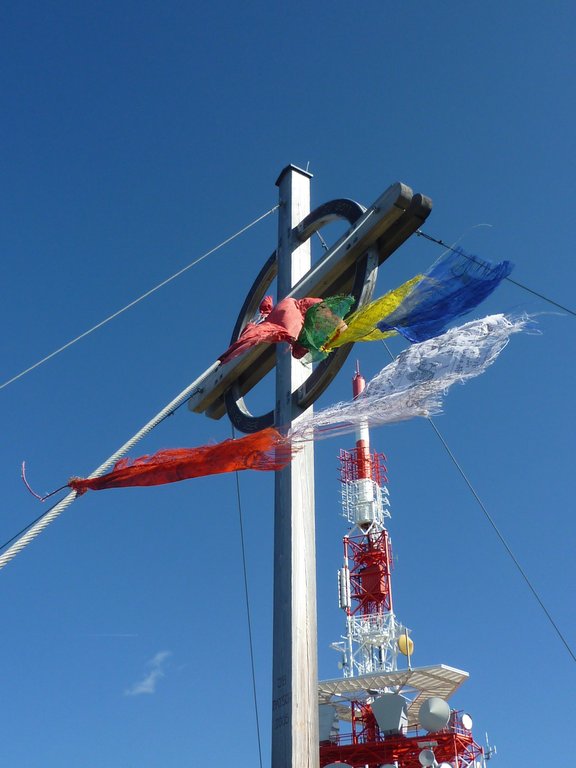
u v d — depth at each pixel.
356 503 38.78
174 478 6.52
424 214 8.11
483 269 7.71
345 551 38.00
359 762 31.05
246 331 7.54
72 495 5.94
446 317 7.77
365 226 8.34
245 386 10.07
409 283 7.63
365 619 35.91
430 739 30.64
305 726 7.12
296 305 7.90
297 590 7.65
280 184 10.42
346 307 7.80
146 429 6.40
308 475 8.27
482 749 30.92
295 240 9.72
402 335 7.83
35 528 5.62
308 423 6.66
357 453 40.12
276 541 8.04
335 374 8.04
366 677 33.84
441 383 6.46
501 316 6.63
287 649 7.41
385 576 36.78
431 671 33.53
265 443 6.54
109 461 6.10
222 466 6.56
